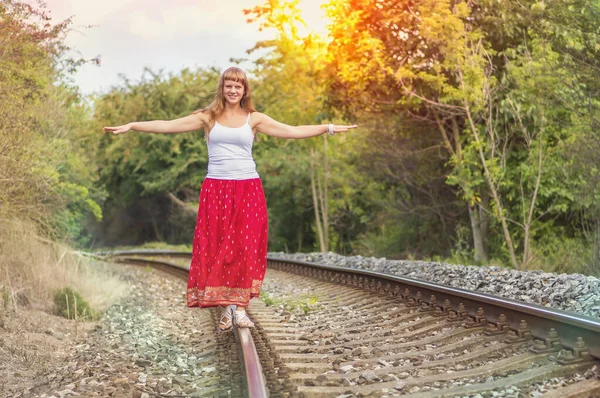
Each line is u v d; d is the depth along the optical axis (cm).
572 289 729
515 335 541
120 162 5019
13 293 806
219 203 542
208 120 540
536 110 1441
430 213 2227
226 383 469
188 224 4694
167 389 480
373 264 1341
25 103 973
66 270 1088
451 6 1538
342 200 3084
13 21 912
